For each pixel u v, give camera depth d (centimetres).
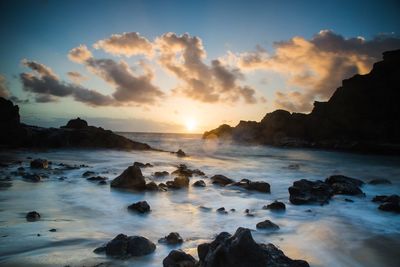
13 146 3056
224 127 9700
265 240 809
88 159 2756
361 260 685
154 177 1919
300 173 2525
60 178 1636
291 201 1334
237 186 1656
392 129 5294
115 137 3962
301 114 7112
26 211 990
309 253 721
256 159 3959
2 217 902
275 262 538
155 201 1264
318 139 6216
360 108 5850
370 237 864
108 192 1379
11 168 1862
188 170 2130
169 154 3866
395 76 5722
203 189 1583
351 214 1151
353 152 5084
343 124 5991
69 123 4206
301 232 896
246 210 1147
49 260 595
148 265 594
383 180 1944
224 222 978
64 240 721
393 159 4038
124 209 1103
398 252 740
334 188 1570
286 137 6775
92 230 827
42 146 3278
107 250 642
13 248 653
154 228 883
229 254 509
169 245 713
